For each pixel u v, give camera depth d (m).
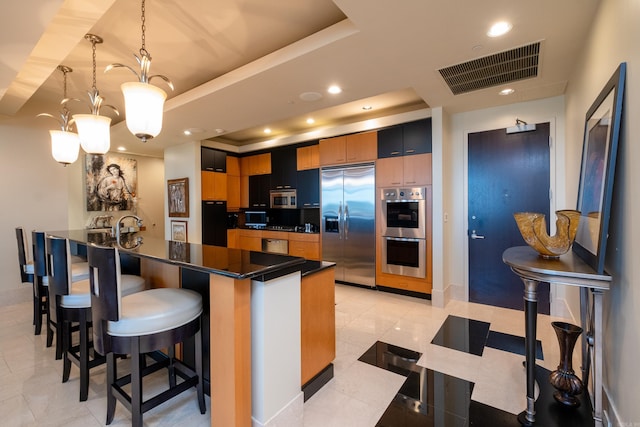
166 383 2.06
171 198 5.46
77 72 2.86
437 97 3.16
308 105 3.20
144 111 1.83
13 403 1.85
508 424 1.66
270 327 1.52
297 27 2.22
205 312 1.88
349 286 4.51
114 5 1.94
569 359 1.75
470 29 1.90
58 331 2.35
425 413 1.76
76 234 3.00
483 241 3.66
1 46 1.92
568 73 2.60
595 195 1.65
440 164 3.55
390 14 1.74
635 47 1.27
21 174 3.87
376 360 2.37
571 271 1.44
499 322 3.11
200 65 2.79
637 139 1.25
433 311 3.45
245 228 5.88
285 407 1.61
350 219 4.50
